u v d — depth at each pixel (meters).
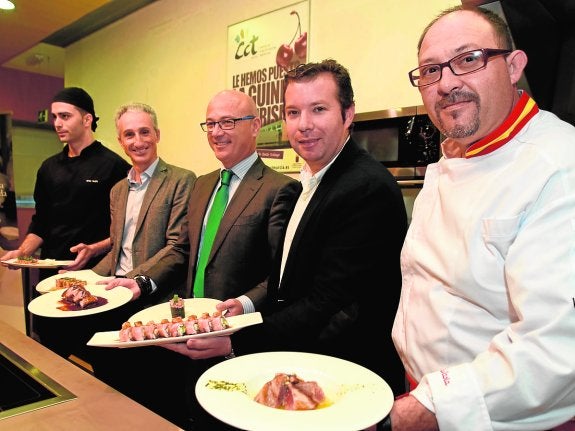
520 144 0.93
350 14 2.32
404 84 2.12
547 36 1.38
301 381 0.85
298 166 2.60
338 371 0.94
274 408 0.80
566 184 0.81
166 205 2.29
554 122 0.94
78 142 2.88
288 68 2.63
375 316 1.32
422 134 1.82
